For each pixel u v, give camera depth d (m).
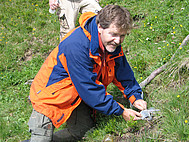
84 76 2.56
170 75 3.36
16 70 5.20
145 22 4.89
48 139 2.76
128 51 4.50
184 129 2.54
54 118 2.70
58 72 2.70
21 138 3.74
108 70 2.87
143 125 2.87
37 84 2.86
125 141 2.80
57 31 5.94
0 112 4.30
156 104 3.15
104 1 6.23
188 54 3.40
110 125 2.99
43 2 7.11
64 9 4.26
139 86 3.20
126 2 5.86
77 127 3.22
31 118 2.76
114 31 2.27
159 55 3.95
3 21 6.62
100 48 2.58
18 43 5.91
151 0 5.46
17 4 7.28
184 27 4.16
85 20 2.55
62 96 2.71
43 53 5.54
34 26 6.28
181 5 4.89
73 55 2.48
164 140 2.61
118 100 3.58
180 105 2.87
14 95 4.64
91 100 2.67
